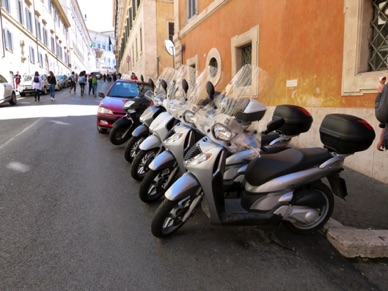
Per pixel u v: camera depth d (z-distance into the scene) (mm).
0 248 3033
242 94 3373
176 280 2643
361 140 3006
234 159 3812
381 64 4926
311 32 6117
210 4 11078
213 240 3295
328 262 2965
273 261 2955
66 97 22484
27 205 4008
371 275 2801
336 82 5527
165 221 3275
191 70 5105
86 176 5195
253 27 8234
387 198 4152
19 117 11758
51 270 2723
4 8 24266
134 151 5852
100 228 3482
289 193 3180
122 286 2551
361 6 4992
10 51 25172
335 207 3904
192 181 3133
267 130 3539
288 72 6859
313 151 3330
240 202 3465
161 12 23719
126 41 40750
